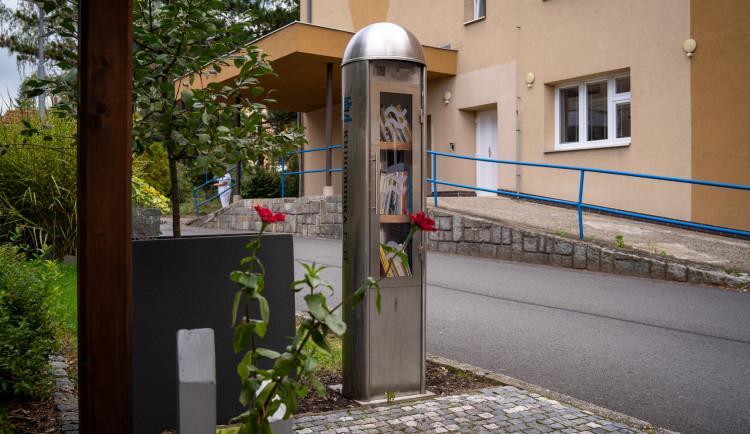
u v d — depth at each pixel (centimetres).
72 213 813
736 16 1109
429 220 206
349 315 401
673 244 1005
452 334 589
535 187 1470
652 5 1238
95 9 188
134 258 316
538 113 1462
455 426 345
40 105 786
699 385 443
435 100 1722
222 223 1752
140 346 317
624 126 1325
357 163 402
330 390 420
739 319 646
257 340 348
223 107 386
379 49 401
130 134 193
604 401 409
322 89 1820
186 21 356
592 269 963
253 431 192
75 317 523
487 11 1567
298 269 956
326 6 2123
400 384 404
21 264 415
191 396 161
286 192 2300
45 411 344
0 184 798
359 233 400
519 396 401
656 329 607
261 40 1541
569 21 1391
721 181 1134
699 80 1166
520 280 884
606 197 1321
